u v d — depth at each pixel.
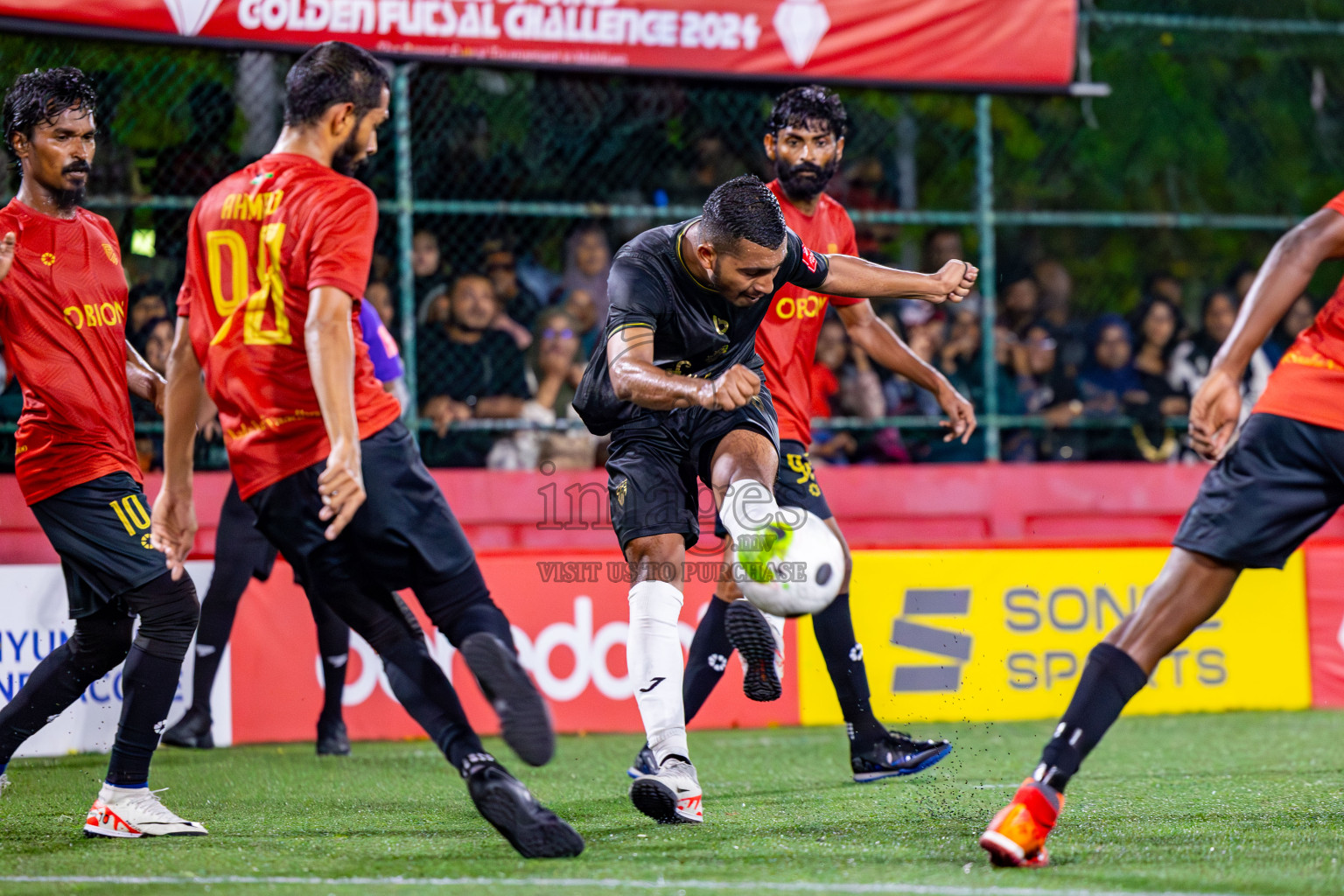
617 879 8.37
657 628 10.75
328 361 8.38
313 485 8.78
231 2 19.23
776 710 19.33
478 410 23.08
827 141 13.43
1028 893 7.87
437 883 8.29
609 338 9.98
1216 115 32.31
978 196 23.44
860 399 24.36
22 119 10.84
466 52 20.16
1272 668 20.50
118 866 9.01
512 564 18.70
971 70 22.02
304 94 8.99
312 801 12.42
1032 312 27.22
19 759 16.06
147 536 10.72
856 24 21.53
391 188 23.39
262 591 17.89
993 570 19.92
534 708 8.36
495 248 24.00
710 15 21.03
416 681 8.86
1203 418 8.48
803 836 10.06
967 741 17.27
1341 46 31.36
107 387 10.94
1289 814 11.12
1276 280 8.41
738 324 10.61
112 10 18.78
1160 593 8.77
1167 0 30.48
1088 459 26.00
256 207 8.82
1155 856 9.13
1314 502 8.60
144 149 21.62
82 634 11.27
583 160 25.59
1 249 10.30
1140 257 32.25
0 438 20.11
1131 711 19.98
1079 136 31.66
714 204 9.82
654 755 10.77
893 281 11.18
